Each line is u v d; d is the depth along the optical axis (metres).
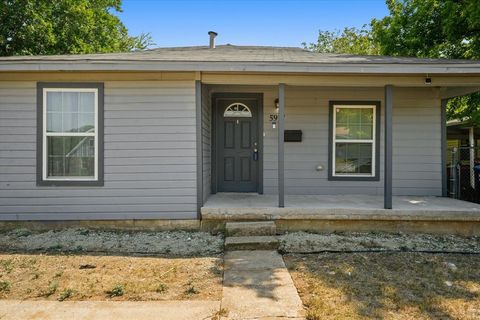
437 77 5.96
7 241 5.29
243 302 3.25
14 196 5.95
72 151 6.02
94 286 3.63
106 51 18.81
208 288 3.59
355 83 5.96
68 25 15.98
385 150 5.96
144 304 3.22
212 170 7.60
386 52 12.71
